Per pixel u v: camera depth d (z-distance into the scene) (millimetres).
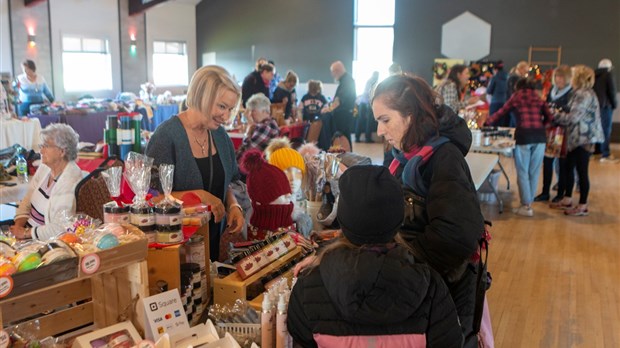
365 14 13328
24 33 11844
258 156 2391
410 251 1372
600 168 8438
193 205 1888
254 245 1963
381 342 1221
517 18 12117
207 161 2250
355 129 11664
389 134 1663
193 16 15367
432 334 1233
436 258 1487
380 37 13328
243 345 1540
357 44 13500
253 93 7684
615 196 6598
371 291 1178
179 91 15469
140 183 1677
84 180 2586
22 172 3631
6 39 11555
